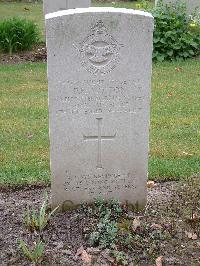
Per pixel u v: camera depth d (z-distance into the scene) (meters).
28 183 2.80
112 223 2.32
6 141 3.31
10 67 5.04
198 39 5.36
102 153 2.39
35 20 7.32
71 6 5.51
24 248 2.16
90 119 2.33
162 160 3.04
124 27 2.21
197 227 2.36
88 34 2.21
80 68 2.25
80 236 2.29
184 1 5.63
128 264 2.16
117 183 2.44
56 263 2.15
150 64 2.27
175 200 2.58
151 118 3.72
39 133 3.44
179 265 2.16
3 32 5.38
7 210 2.51
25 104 4.03
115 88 2.30
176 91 4.34
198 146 3.26
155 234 2.29
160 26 5.24
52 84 2.26
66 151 2.37
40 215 2.31
